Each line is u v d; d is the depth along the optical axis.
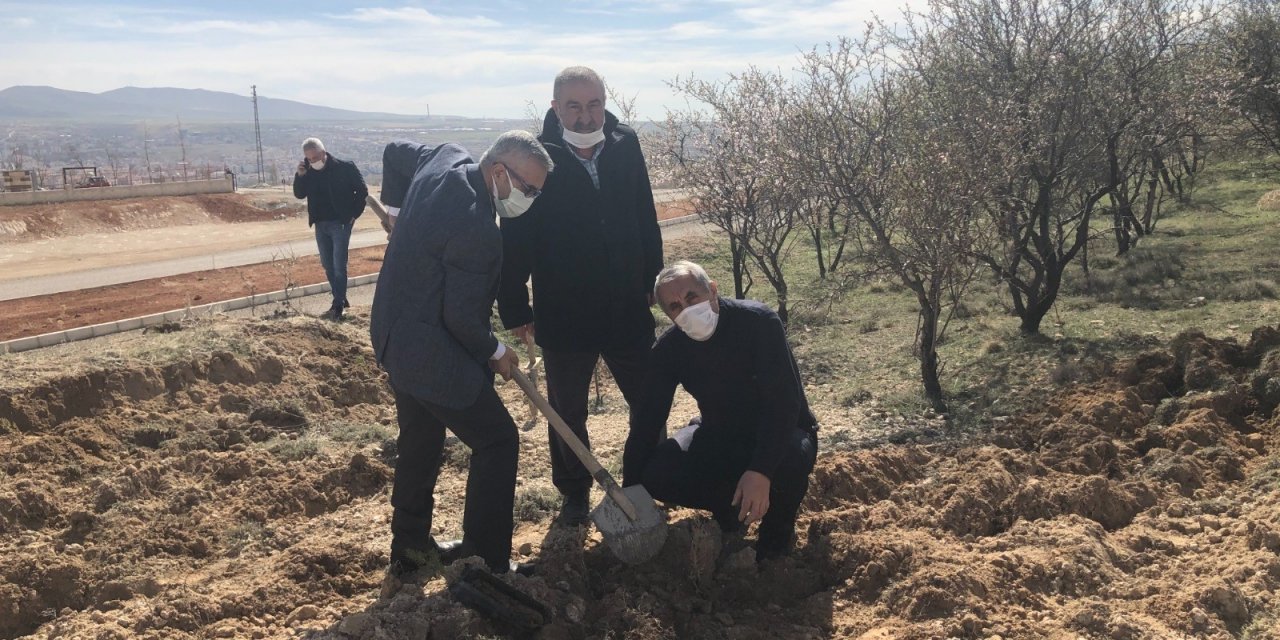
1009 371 7.81
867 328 10.45
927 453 5.77
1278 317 8.68
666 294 3.98
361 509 5.17
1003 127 8.09
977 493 4.73
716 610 3.95
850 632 3.70
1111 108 9.40
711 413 4.26
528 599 3.58
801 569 4.14
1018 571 3.90
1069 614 3.61
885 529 4.55
